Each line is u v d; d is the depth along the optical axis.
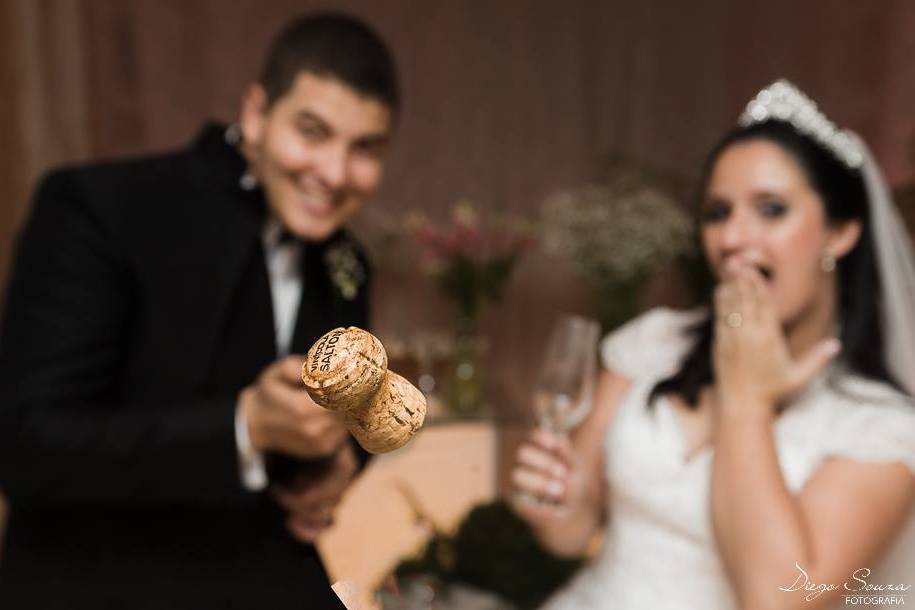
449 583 1.23
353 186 1.39
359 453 1.11
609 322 3.05
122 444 1.17
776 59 3.65
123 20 3.02
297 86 1.30
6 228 2.75
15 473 1.24
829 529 1.15
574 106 3.67
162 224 1.35
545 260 3.71
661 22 3.70
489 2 3.56
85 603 1.21
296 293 1.48
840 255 1.40
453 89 3.55
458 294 2.86
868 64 3.41
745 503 1.12
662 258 3.07
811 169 1.31
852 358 1.40
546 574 1.38
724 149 1.37
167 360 1.33
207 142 1.44
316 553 0.86
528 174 3.64
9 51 2.74
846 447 1.23
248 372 1.36
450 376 2.77
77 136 2.88
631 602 1.36
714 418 1.45
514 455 1.75
